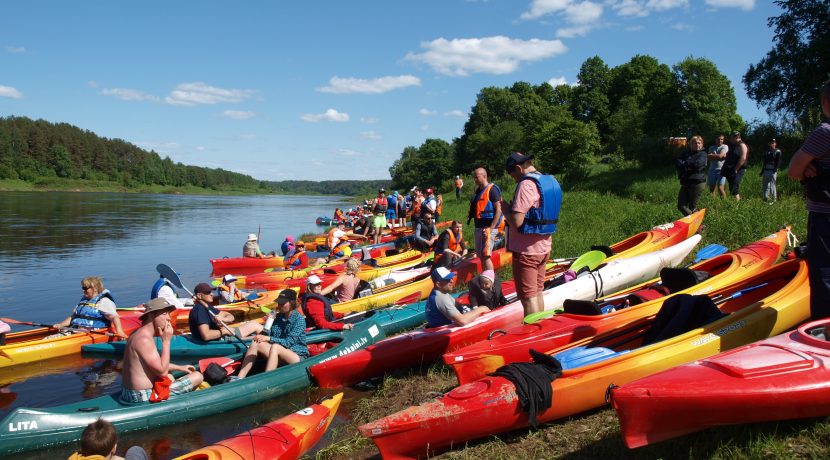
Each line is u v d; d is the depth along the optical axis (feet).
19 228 97.40
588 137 119.44
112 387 25.00
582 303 20.54
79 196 268.62
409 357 23.58
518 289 20.95
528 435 15.60
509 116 249.14
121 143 444.14
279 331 24.70
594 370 15.78
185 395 20.95
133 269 57.06
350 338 26.08
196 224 119.96
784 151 65.72
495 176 217.15
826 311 13.94
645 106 165.78
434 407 15.46
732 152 42.01
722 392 12.15
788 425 12.91
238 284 48.88
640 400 12.63
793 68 73.56
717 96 149.79
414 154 385.29
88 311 29.96
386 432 15.30
